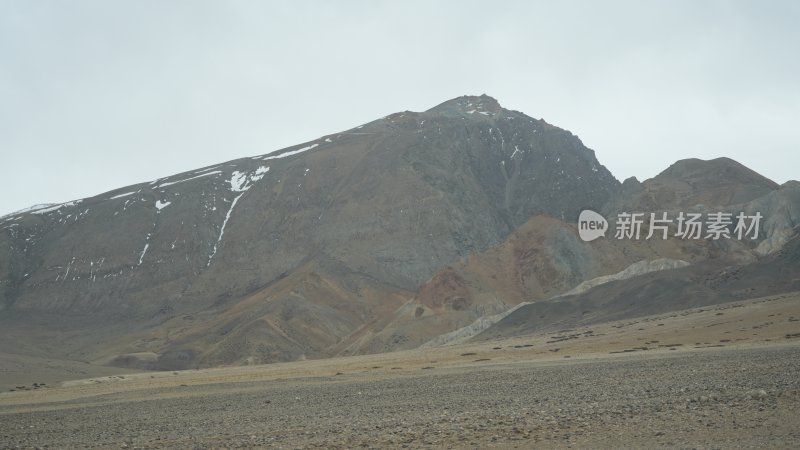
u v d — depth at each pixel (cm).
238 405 5681
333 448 2903
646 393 4031
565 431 2862
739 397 3378
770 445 2309
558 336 15175
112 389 10106
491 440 2802
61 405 7475
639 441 2541
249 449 3056
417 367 10525
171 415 5219
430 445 2802
